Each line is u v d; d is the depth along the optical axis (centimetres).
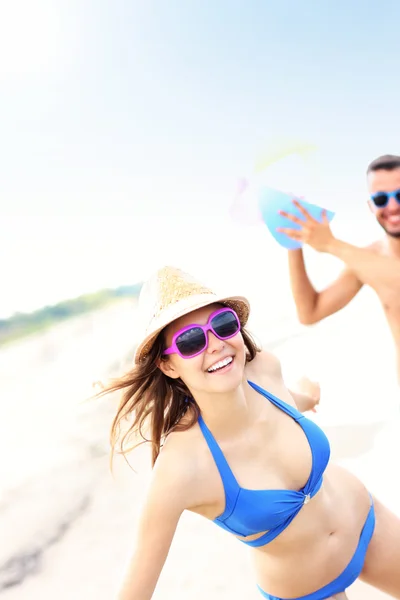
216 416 228
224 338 219
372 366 706
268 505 228
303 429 244
